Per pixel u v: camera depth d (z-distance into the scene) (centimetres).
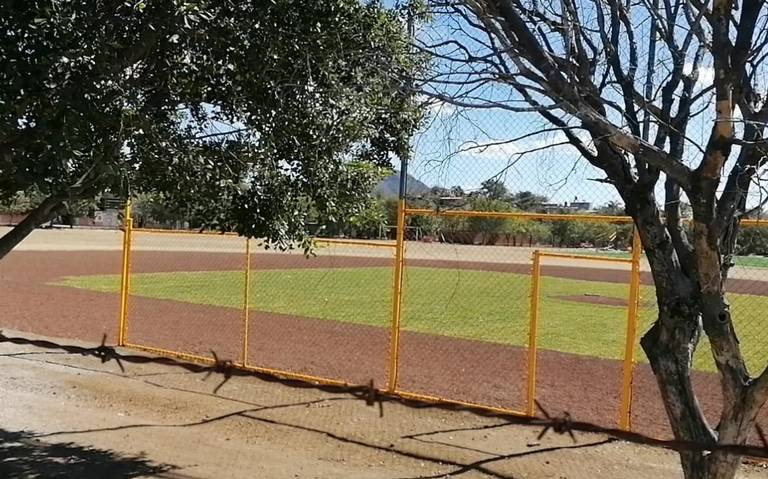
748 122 327
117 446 696
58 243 4772
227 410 832
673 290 388
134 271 2928
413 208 873
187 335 1395
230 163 539
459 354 1279
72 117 372
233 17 468
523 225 885
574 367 1184
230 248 4719
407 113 528
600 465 680
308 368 1105
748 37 341
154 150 497
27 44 362
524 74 357
